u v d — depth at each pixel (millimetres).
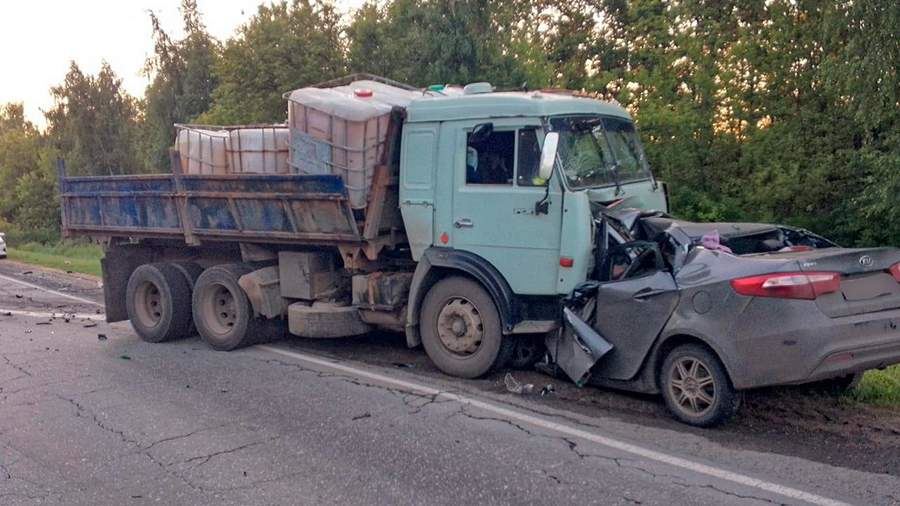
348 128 8234
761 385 5879
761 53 15555
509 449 5957
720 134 15984
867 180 13227
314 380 8133
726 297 6035
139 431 6676
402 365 8719
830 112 14766
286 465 5801
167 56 34156
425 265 7996
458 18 19203
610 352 6914
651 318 6566
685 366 6406
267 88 23422
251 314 9664
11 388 8164
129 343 10516
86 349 10117
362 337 10258
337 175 8203
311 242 8820
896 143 12367
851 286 5910
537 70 19828
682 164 15844
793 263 5785
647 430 6285
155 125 34750
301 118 8656
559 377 7750
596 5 21812
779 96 15453
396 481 5441
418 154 8062
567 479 5352
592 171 7688
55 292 16875
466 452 5926
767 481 5191
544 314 7531
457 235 7828
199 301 9992
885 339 5785
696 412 6332
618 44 20781
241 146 9477
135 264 11430
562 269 7219
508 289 7527
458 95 8523
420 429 6480
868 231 14023
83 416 7133
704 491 5066
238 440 6371
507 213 7488
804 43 14945
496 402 7141
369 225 8250
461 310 7859
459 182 7785
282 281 9391
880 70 11141
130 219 10789
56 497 5352
